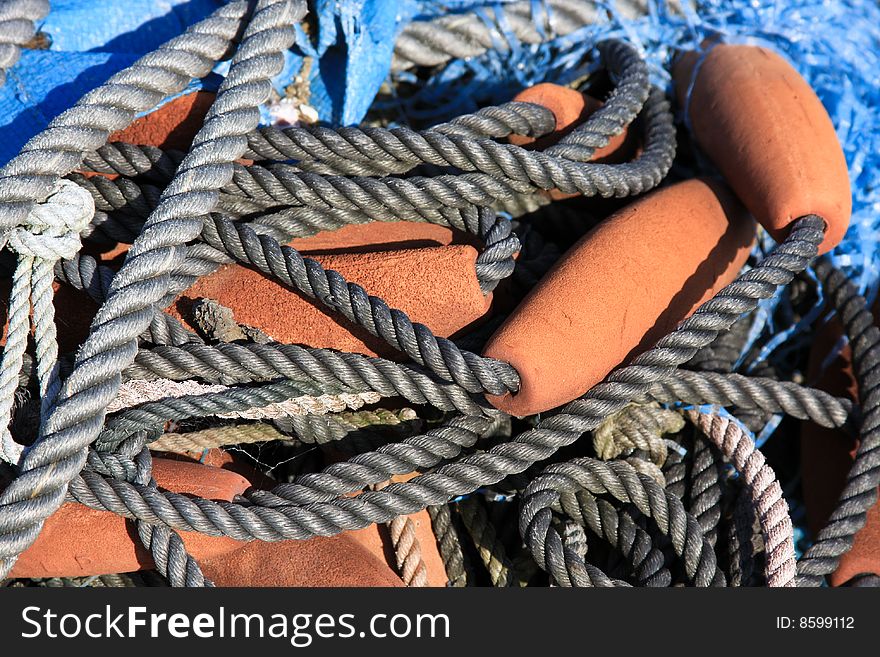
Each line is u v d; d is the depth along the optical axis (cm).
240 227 183
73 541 171
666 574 178
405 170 198
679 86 236
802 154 198
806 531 213
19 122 187
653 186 209
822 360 223
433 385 175
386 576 174
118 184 192
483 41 237
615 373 180
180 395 180
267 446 201
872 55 241
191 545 174
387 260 184
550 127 208
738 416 210
